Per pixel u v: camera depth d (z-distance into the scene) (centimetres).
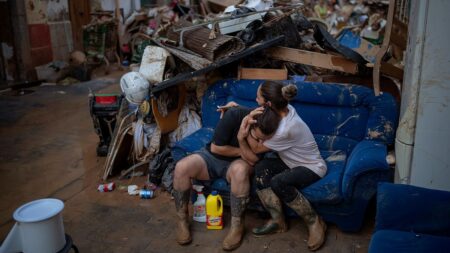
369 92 328
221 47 365
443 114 264
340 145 336
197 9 906
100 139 461
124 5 1102
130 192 370
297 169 289
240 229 292
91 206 351
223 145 301
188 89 411
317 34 367
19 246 232
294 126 282
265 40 380
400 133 286
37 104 685
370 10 1084
